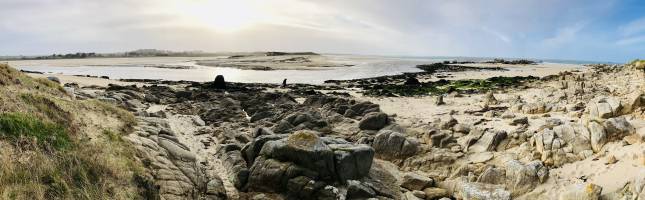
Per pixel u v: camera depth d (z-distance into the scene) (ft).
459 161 60.70
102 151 45.16
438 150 64.23
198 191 48.03
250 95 133.59
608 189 44.86
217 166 58.80
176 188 45.37
